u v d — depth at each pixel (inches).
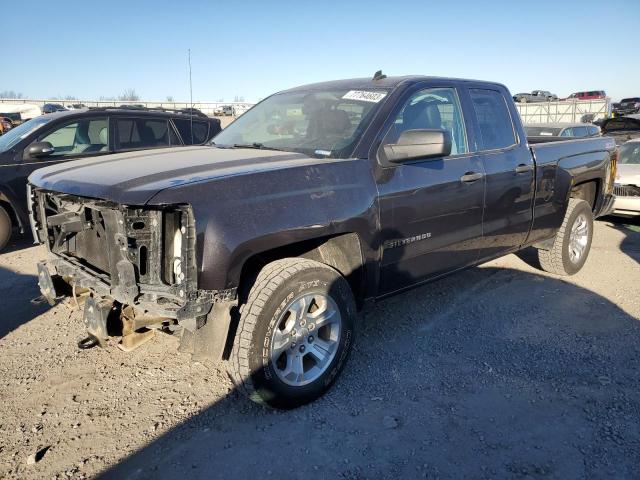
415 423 119.2
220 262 104.7
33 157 273.6
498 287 207.8
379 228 133.7
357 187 128.6
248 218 108.6
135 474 103.2
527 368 143.7
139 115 312.3
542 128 553.9
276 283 114.9
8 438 114.2
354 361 147.8
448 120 161.0
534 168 184.7
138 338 123.9
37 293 203.3
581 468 104.1
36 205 143.9
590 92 1707.7
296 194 117.3
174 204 102.3
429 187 145.0
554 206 199.3
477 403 127.2
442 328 169.5
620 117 523.5
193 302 104.9
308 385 124.3
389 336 163.6
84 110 298.4
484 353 152.6
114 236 108.7
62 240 136.2
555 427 117.4
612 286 209.9
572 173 204.7
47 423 119.6
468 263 169.3
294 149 144.8
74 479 101.8
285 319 120.6
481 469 104.1
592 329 168.6
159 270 106.4
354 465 105.5
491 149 172.4
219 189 107.3
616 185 334.3
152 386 135.4
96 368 144.9
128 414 123.0
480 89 175.9
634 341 159.5
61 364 146.9
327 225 120.4
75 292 135.7
